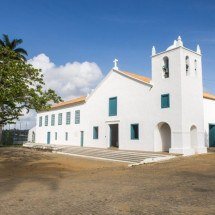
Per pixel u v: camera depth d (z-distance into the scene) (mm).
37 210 7258
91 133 34938
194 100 25094
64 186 11336
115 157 25016
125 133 29375
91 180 12961
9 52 20484
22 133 56000
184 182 11391
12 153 30453
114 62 32250
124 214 6652
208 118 28672
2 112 20500
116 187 10586
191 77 25188
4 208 7594
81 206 7574
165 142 26422
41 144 44094
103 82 33719
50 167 19969
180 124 23672
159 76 26219
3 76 18391
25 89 19672
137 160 22953
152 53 27109
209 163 17859
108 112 32219
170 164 18703
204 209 6914
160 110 25641
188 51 25328
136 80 28578
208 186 10305
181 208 7070
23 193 9914
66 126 40906
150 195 8844
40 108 20938
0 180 14375
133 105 28750
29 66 20391
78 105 38281
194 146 24938
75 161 23828
